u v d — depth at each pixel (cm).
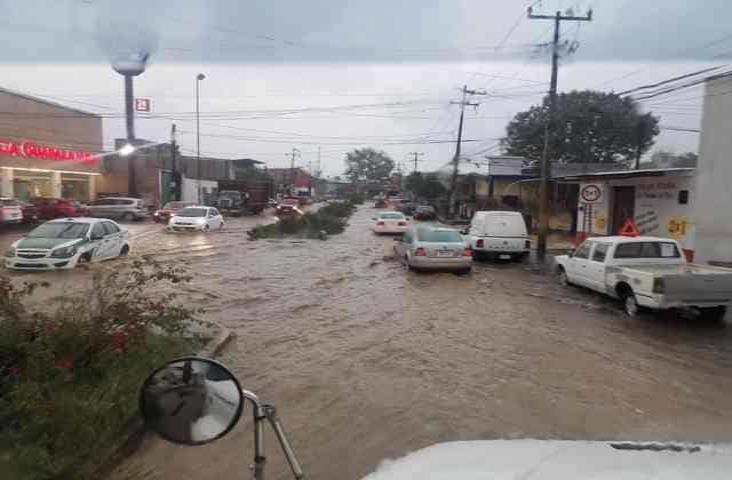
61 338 545
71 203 3169
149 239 2447
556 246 2477
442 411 556
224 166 6769
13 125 3519
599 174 2081
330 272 1538
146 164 4872
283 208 4512
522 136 5319
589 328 920
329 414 545
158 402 205
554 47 2081
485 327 921
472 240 1912
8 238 2291
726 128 1571
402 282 1392
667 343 826
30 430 419
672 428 518
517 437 496
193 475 426
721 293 934
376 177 16450
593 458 229
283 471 432
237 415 206
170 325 687
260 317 970
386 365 706
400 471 233
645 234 1956
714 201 1612
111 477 423
